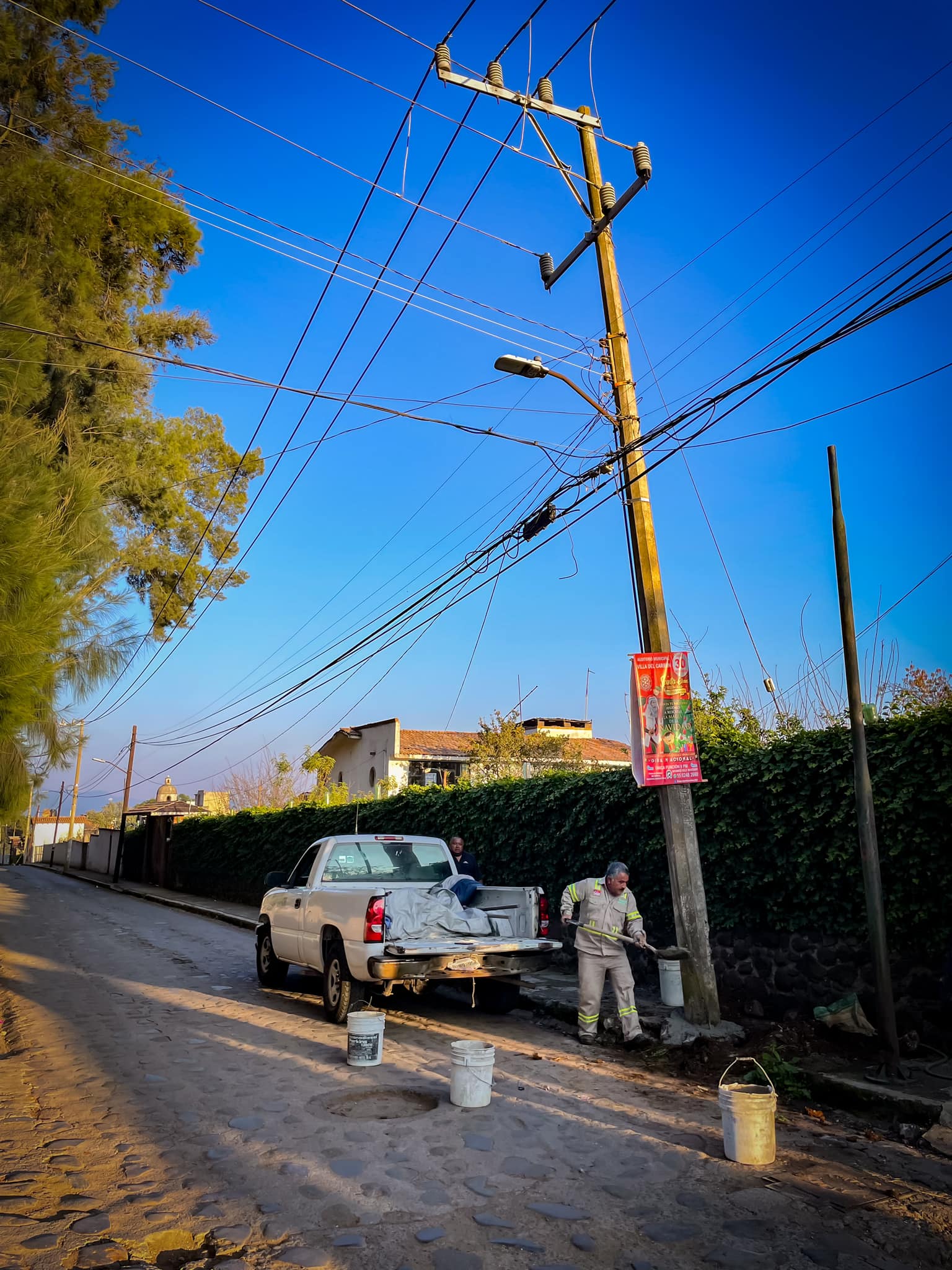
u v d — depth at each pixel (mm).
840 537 7344
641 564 9180
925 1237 4184
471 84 8703
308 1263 3832
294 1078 6871
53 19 16516
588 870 12062
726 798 9469
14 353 11133
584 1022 8258
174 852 35781
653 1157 5207
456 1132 5586
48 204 16000
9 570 9820
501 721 30094
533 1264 3859
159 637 23656
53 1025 8992
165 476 21094
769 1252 4016
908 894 7406
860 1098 6277
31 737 12898
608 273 9977
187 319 20609
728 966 9422
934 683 9469
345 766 40438
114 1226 4172
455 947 8477
